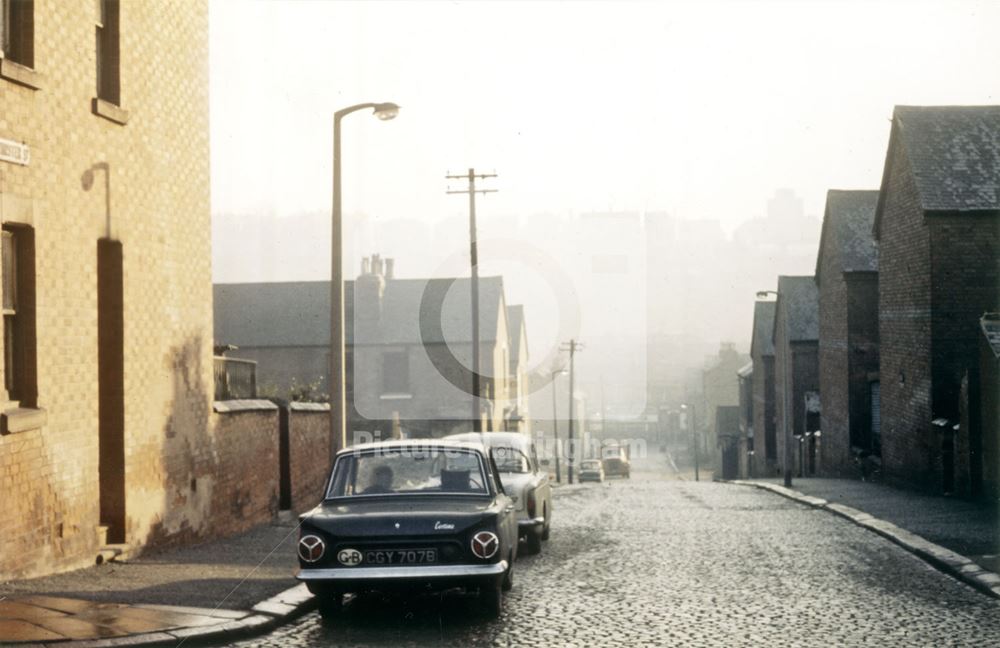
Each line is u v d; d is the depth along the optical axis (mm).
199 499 15883
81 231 12141
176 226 15148
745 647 8398
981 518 19000
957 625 9352
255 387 19875
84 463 12094
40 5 11195
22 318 11031
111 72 13219
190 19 15664
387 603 10539
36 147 11109
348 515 9406
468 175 31578
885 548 15320
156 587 10594
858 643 8570
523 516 14484
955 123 27547
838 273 38406
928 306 25719
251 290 48125
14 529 10508
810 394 48781
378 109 16969
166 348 14742
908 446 27828
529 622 9477
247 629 8734
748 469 62188
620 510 23141
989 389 21750
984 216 25391
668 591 11328
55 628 8195
